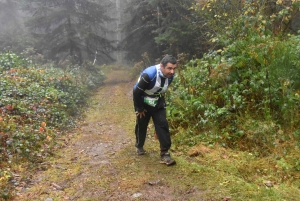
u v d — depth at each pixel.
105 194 3.48
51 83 9.62
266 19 6.86
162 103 4.29
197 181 3.63
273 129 4.55
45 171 4.29
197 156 4.50
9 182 3.80
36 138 5.36
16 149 4.73
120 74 21.00
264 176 3.73
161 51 18.81
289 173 3.70
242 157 4.23
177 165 4.15
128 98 11.25
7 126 5.32
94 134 6.46
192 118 5.64
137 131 4.60
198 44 13.06
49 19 18.92
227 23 7.12
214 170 3.91
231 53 6.25
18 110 6.49
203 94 5.87
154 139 5.55
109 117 8.16
